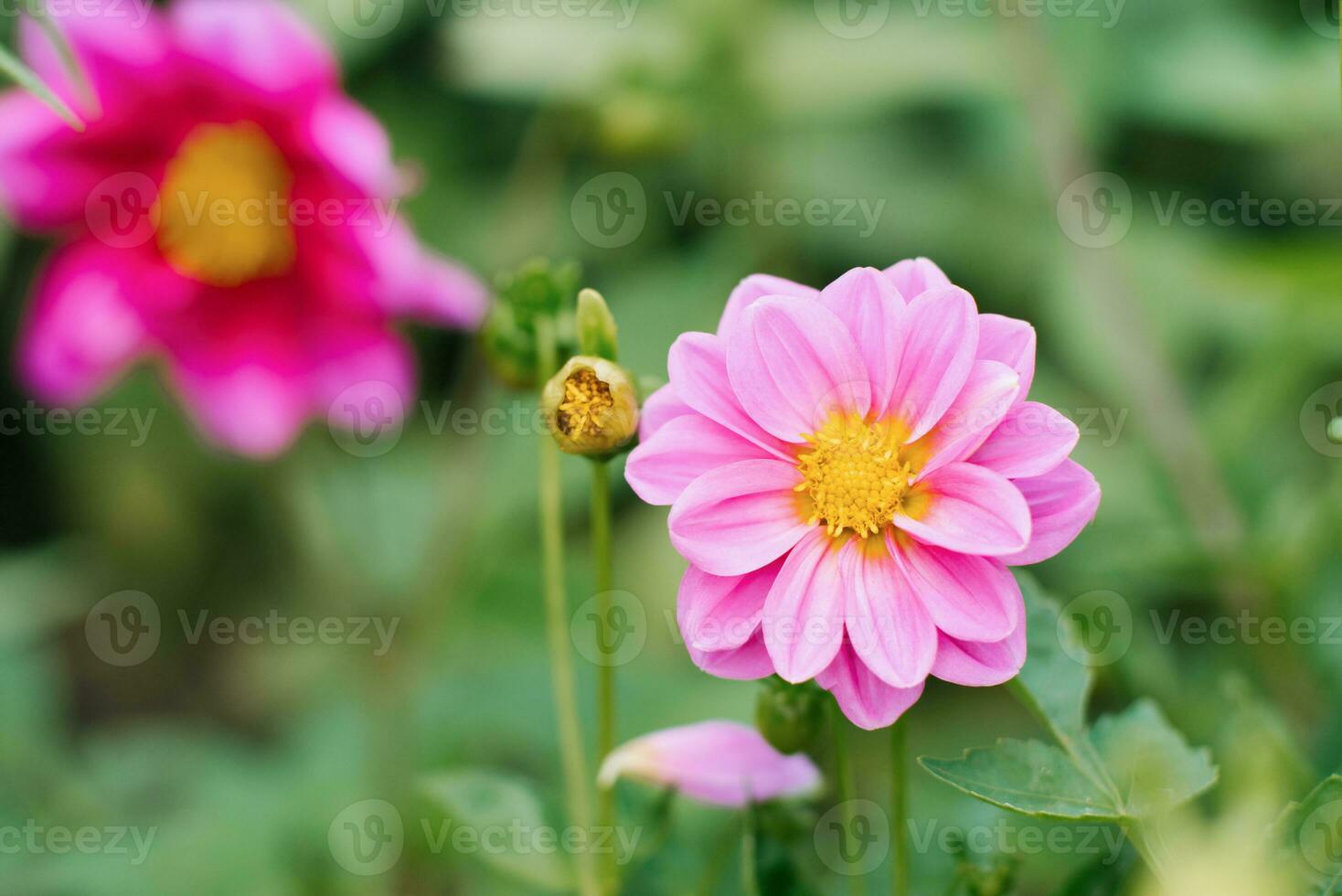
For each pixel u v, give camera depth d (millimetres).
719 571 752
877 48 1117
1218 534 930
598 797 835
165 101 940
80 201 951
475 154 1316
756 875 781
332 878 993
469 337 1299
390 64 1313
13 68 763
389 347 962
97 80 932
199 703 1367
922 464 764
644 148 1074
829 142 1236
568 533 1157
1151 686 891
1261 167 1238
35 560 1282
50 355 958
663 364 1115
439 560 1032
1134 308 985
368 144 917
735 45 1086
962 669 749
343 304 949
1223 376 1103
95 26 928
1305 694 906
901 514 758
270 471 1325
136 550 1378
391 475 1134
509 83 1097
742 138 1144
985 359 759
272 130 945
